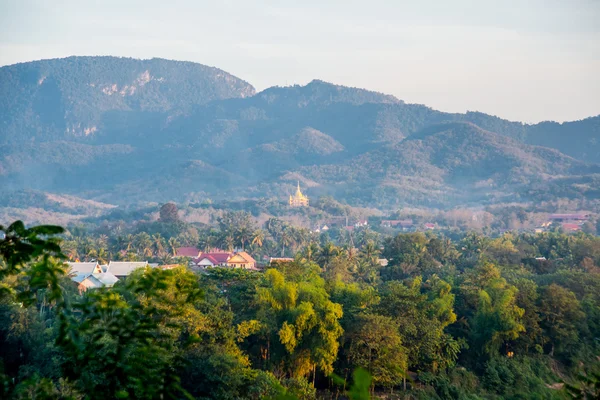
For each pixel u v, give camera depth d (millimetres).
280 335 64500
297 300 73250
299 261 125188
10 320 69812
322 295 73000
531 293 87812
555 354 84500
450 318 81750
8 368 68125
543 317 86375
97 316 17875
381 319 67750
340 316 68500
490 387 73688
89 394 16984
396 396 66250
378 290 99000
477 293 89062
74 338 16688
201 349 57094
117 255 156250
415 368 76938
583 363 82688
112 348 18672
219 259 162875
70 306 17625
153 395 17234
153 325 18250
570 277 104812
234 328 65688
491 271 94000
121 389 17266
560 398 70375
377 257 148125
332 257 133500
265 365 67625
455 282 102500
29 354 68500
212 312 65438
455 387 70062
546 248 156875
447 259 143750
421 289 103000
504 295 81250
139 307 18594
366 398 13266
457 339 81625
